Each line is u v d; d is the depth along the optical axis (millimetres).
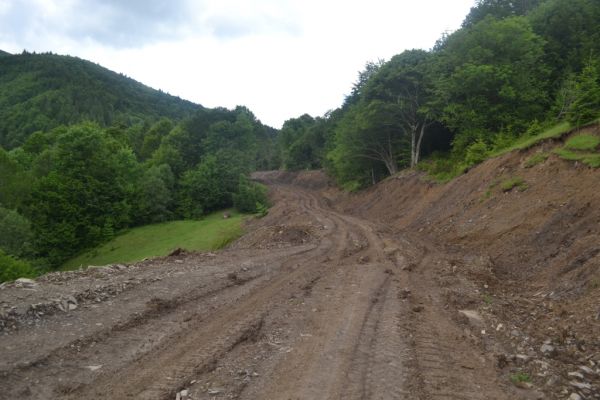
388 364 6141
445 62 32219
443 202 24000
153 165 62781
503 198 17609
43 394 5375
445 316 8398
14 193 44031
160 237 42750
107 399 5273
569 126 18406
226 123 67688
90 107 135750
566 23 32406
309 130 90812
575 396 5152
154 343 7102
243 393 5348
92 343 6988
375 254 15828
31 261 36562
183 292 9883
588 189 12984
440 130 40562
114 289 9578
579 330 7051
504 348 6754
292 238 21734
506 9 43062
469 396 5258
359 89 49781
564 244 11430
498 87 27656
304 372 5898
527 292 10047
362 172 48156
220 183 59219
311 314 8602
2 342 6703
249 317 8445
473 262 13344
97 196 47344
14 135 106812
